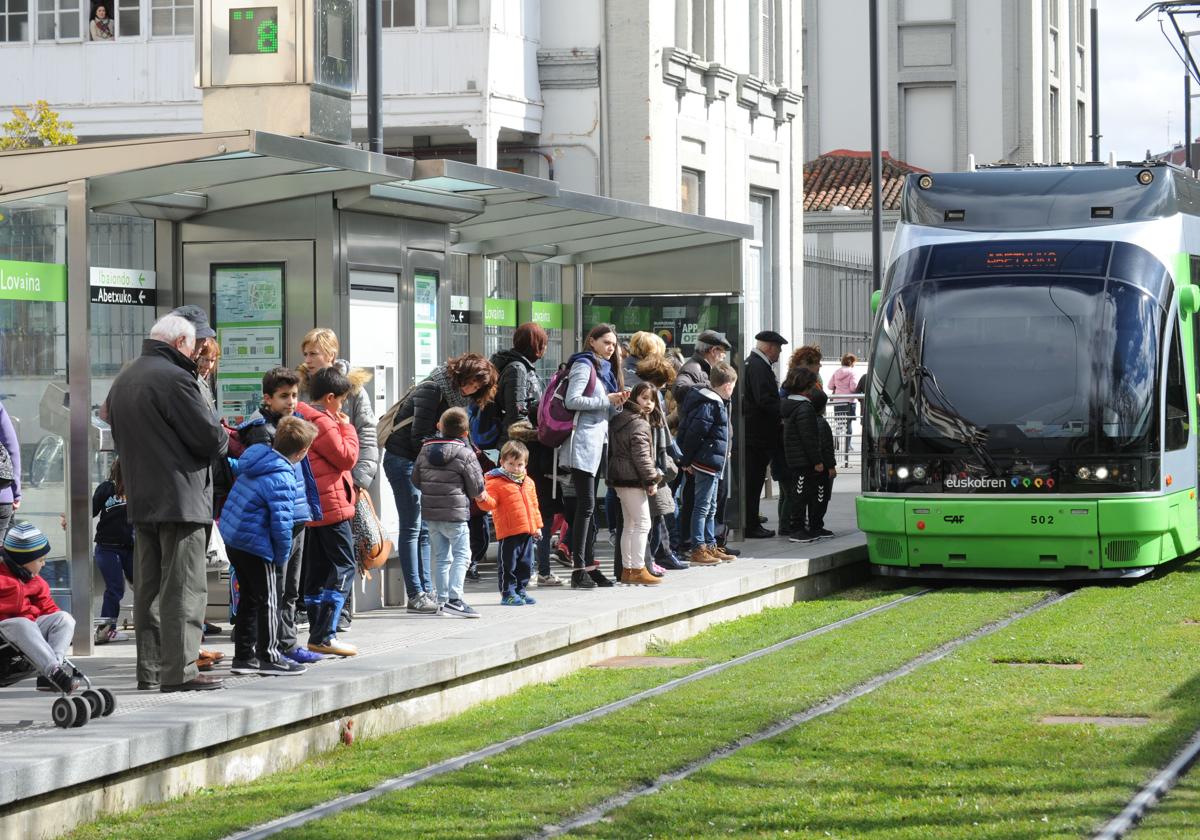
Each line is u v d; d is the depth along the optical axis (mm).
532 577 16672
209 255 14023
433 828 8414
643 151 28000
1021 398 17844
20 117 27562
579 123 28219
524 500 14492
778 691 11969
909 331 18422
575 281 20453
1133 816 8297
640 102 27984
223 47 14406
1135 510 17422
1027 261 18328
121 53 28688
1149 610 15625
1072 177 18906
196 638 10516
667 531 17297
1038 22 55125
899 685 12070
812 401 20078
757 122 33062
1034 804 8523
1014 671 12609
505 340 19484
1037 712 11000
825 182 52156
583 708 11703
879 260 28328
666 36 28703
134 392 10367
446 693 11711
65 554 12367
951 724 10609
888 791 8922
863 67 56062
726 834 8180
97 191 12477
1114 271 18062
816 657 13617
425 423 13953
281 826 8562
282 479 10922
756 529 20531
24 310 12273
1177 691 11516
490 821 8531
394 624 13352
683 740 10359
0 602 9812
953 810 8453
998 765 9430
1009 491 17766
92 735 8953
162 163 11734
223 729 9516
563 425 15383
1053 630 14500
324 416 11906
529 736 10688
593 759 9891
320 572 12078
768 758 9812
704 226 19062
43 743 8742
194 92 28453
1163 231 18594
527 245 18641
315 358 12484
